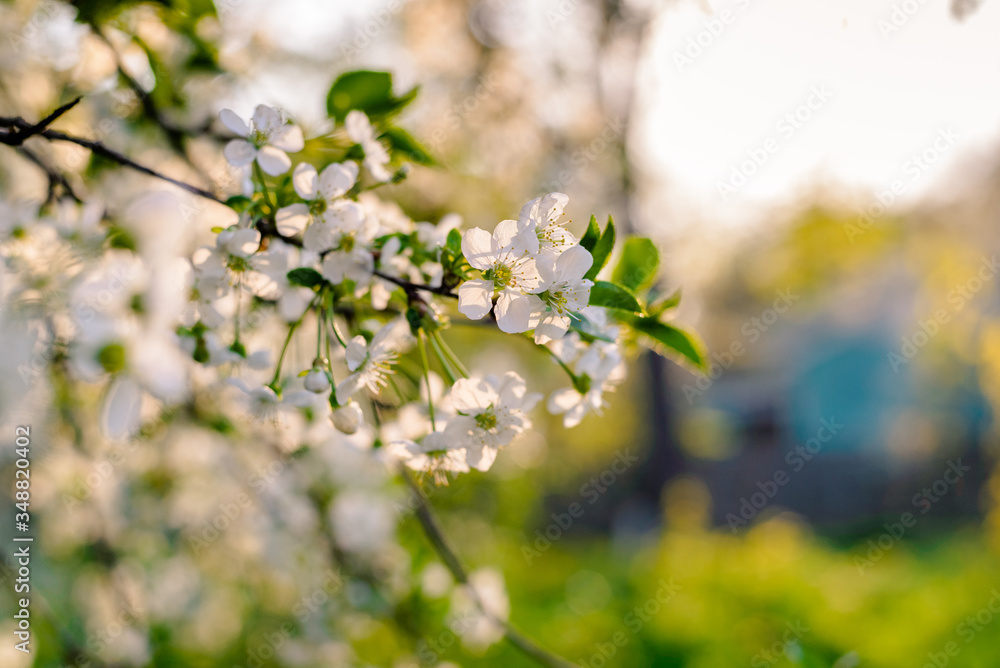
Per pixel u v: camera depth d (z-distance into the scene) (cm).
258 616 356
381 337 117
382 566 262
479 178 491
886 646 554
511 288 103
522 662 464
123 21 173
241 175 123
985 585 707
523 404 128
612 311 129
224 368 134
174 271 110
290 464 242
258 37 275
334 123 139
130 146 203
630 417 1416
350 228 117
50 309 106
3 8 191
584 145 571
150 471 263
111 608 281
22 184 188
